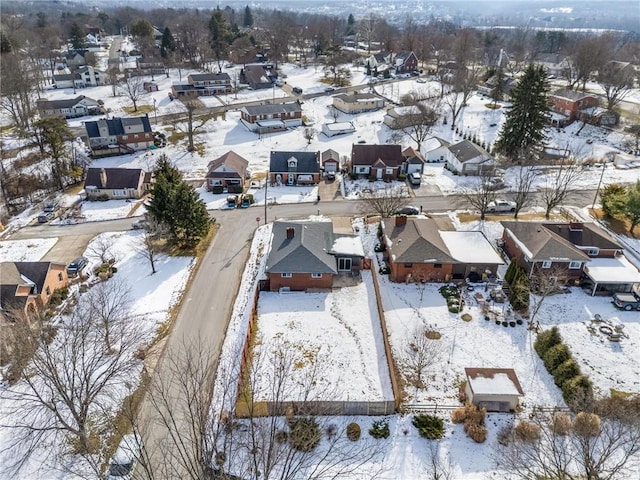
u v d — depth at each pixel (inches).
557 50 6417.3
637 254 1905.8
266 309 1610.5
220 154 3161.9
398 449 1139.3
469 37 5423.2
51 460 1112.8
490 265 1752.0
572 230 1847.9
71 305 1642.5
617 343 1470.2
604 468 1064.8
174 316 1587.1
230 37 6117.1
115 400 1250.0
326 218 2245.3
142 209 2417.6
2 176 2625.5
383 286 1740.9
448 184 2625.5
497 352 1437.0
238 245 2028.8
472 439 1163.3
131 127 3225.9
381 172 2701.8
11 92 3627.0
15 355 1279.5
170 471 1049.5
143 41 5994.1
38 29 6756.9
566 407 1254.3
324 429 1175.6
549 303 1648.6
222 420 1149.7
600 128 3437.5
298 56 6117.1
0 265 1610.5
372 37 7416.3
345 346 1450.5
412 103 3747.5
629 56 5812.0
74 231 2204.7
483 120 3654.0
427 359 1380.4
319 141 3363.7
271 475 1043.9
